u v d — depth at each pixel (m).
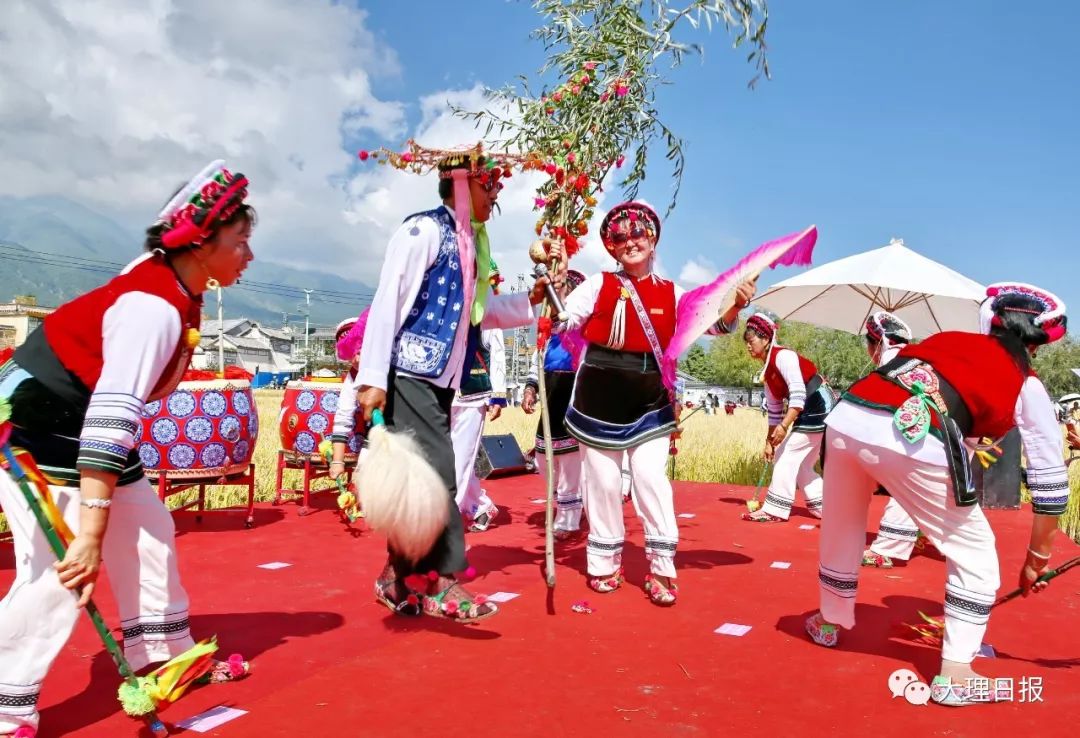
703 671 3.36
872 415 3.24
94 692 2.99
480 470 8.77
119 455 2.46
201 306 2.82
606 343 4.38
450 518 3.84
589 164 4.38
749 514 7.06
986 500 7.73
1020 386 3.12
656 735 2.76
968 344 3.21
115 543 2.88
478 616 3.91
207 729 2.71
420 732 2.73
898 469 3.16
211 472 5.80
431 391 3.75
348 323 5.93
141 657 2.95
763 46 4.26
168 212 2.66
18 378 2.55
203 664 2.88
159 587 2.94
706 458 11.69
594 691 3.12
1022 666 3.51
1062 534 6.57
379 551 5.39
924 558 5.66
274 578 4.68
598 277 4.44
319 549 5.43
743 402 64.75
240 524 6.24
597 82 4.48
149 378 2.54
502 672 3.29
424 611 4.01
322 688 3.08
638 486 4.39
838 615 3.67
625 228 4.38
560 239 4.20
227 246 2.71
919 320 8.38
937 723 2.90
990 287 3.35
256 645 3.53
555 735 2.74
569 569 5.08
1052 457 3.12
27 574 2.52
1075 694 3.19
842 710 3.00
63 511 2.61
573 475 5.97
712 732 2.79
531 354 6.21
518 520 6.80
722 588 4.70
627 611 4.20
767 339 6.89
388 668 3.30
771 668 3.41
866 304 8.68
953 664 3.09
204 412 5.74
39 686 2.54
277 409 23.22
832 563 3.64
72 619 2.56
